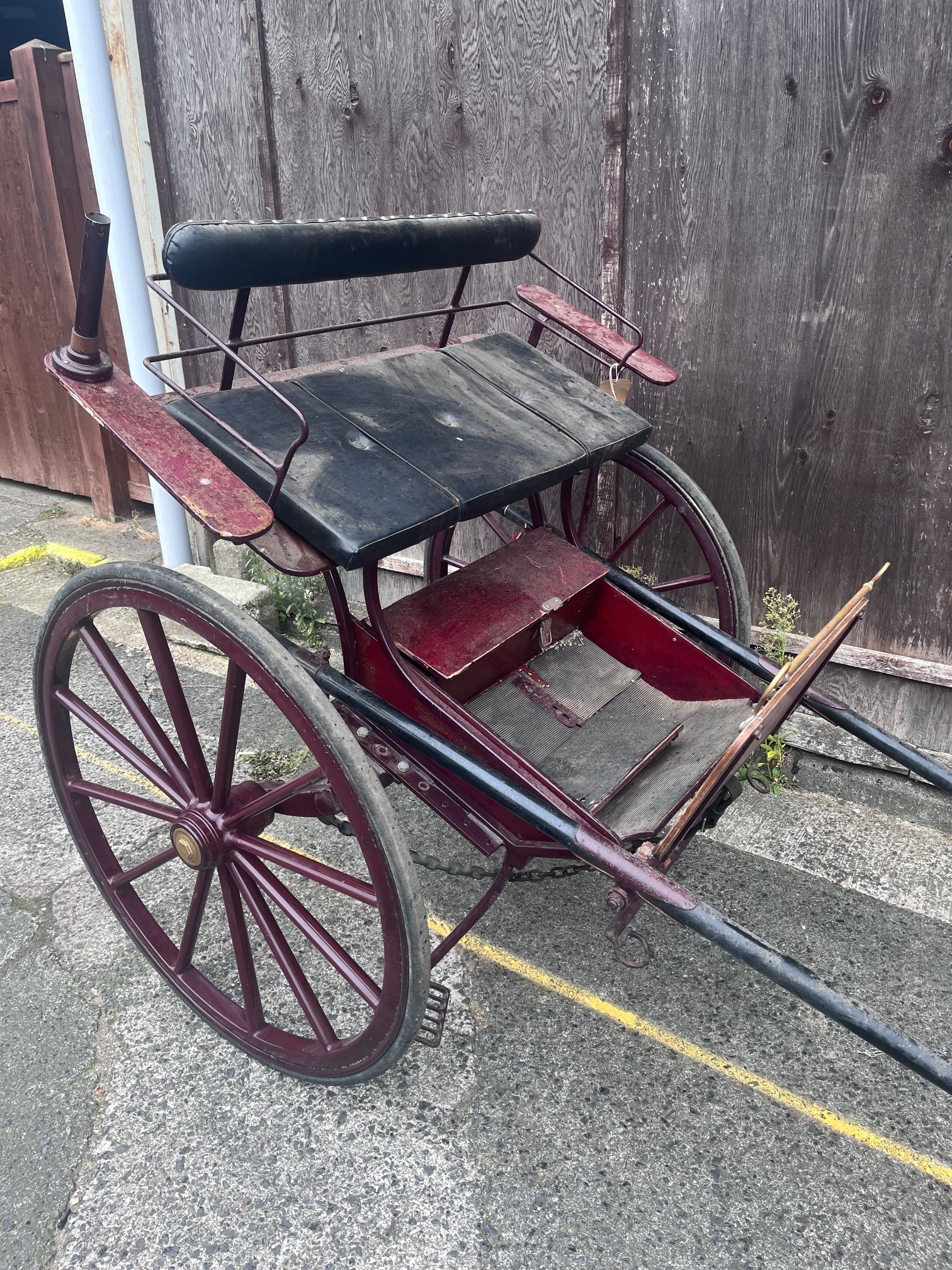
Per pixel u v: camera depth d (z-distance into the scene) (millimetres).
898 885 2391
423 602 1964
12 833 2568
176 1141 1743
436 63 2773
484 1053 1927
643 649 2193
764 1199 1652
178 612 1561
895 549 2602
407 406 1914
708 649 2459
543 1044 1949
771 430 2643
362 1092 1843
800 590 2781
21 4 6172
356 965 1669
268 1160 1710
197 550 3889
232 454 1614
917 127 2215
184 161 3355
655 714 2072
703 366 2672
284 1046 1796
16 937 2213
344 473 1646
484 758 1719
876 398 2479
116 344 4449
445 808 1817
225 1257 1551
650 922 2275
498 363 2211
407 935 1477
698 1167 1705
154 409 1555
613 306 2721
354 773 1439
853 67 2234
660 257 2625
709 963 2162
